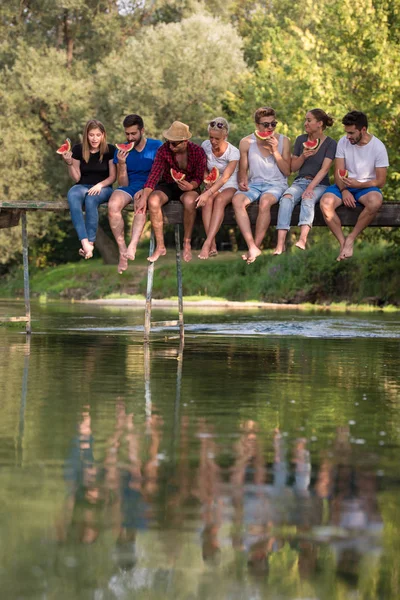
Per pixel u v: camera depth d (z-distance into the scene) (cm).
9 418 602
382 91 2684
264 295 3550
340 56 2789
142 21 5197
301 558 331
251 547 342
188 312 2412
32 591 301
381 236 3083
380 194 1184
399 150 2748
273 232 4388
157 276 4266
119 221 1202
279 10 5706
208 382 820
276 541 347
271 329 1670
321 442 532
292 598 299
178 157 1189
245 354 1123
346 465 470
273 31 4081
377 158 1184
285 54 2983
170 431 562
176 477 440
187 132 1172
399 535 355
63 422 588
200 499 402
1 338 1363
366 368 962
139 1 5116
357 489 421
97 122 1216
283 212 1192
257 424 591
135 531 358
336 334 1550
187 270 4166
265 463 473
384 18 2711
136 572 318
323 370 938
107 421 595
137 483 428
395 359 1072
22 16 4972
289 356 1102
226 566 324
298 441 534
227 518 375
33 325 1738
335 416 628
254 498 404
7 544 342
